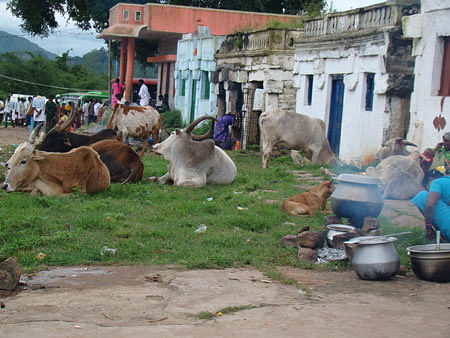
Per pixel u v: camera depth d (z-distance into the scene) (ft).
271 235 33.63
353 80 57.67
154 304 23.48
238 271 28.78
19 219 33.83
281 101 72.84
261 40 75.82
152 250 30.86
